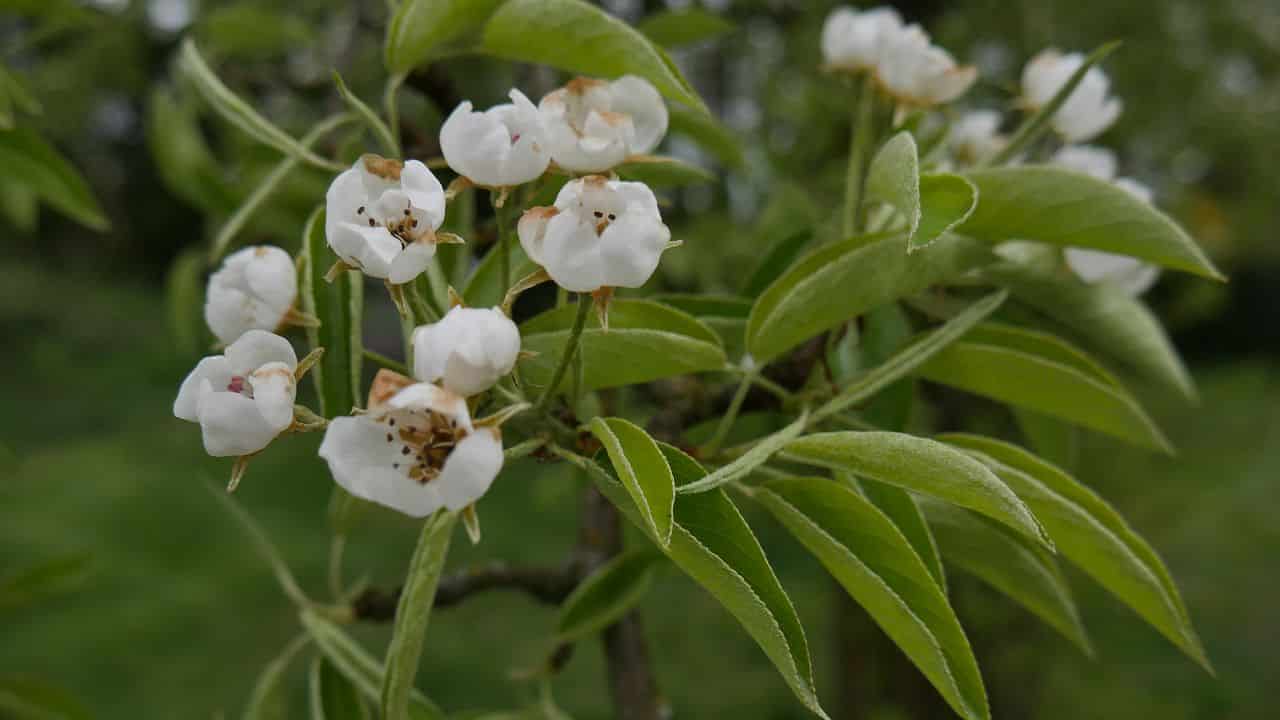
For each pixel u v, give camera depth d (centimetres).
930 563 23
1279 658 118
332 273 21
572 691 108
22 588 38
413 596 21
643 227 20
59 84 71
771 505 22
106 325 253
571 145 21
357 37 52
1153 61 83
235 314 22
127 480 166
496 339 20
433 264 24
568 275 20
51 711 38
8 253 297
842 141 60
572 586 31
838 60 28
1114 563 23
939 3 67
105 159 296
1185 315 81
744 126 65
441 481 19
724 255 51
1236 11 95
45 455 182
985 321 32
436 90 29
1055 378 25
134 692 104
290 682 106
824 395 26
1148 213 23
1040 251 28
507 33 25
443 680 110
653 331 22
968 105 38
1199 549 149
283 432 21
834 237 29
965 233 24
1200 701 108
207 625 117
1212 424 223
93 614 120
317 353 21
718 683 107
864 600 22
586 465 21
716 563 20
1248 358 334
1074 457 30
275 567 29
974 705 21
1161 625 24
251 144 38
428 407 19
